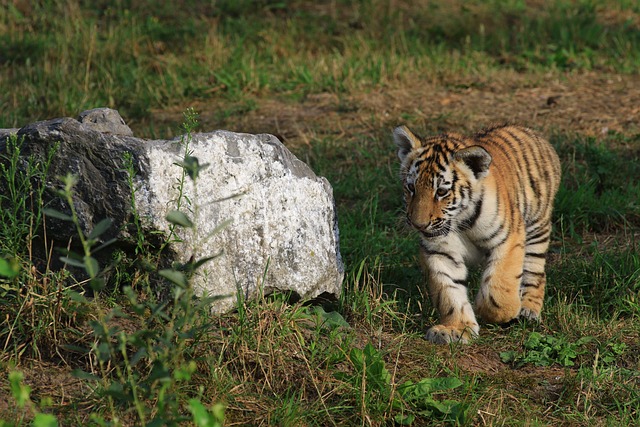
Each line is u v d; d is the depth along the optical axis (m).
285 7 26.83
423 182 10.49
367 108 19.56
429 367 9.46
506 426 8.45
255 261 9.66
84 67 21.67
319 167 16.02
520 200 11.32
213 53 22.59
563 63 22.92
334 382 8.72
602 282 11.59
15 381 6.14
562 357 9.88
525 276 11.60
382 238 13.20
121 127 10.05
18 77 21.00
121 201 8.81
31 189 8.97
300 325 9.46
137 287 9.08
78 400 7.91
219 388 8.28
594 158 15.62
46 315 8.55
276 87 21.22
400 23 25.42
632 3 27.59
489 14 26.27
